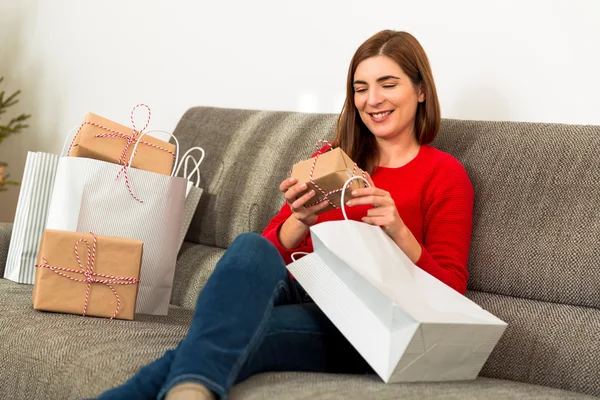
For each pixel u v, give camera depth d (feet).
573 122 6.66
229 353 4.00
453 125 6.32
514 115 6.99
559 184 5.52
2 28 12.19
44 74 11.60
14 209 11.85
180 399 3.74
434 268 5.20
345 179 4.99
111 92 10.66
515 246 5.56
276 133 7.45
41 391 4.86
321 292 4.58
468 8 7.29
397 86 5.91
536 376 5.12
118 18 10.66
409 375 4.24
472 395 4.04
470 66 7.28
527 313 5.33
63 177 6.41
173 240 6.64
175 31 9.95
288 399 3.82
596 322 5.05
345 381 4.24
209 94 9.52
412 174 5.96
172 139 8.36
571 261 5.28
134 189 6.47
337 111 8.29
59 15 11.49
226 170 7.63
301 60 8.63
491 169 5.89
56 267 5.85
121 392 3.98
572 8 6.68
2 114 12.04
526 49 6.93
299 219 5.50
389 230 5.02
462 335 4.26
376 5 7.97
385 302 4.18
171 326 5.89
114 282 5.94
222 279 4.29
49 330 5.25
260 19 9.04
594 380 4.89
